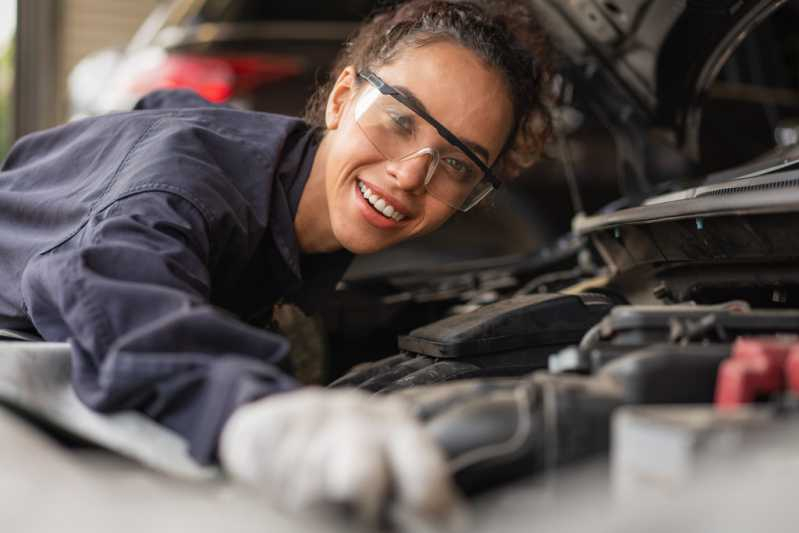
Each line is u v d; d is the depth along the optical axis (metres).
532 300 1.26
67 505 0.58
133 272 0.93
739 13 1.47
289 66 3.25
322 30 3.28
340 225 1.36
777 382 0.69
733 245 1.14
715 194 1.20
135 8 4.68
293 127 1.43
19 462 0.65
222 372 0.75
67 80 3.98
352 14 3.29
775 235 1.05
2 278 1.25
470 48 1.33
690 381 0.73
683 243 1.25
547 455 0.68
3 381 0.82
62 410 0.83
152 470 0.73
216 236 1.16
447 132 1.30
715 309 0.90
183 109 1.42
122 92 3.43
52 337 1.01
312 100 1.52
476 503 0.68
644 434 0.58
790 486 0.48
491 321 1.21
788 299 1.21
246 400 0.72
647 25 1.57
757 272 1.21
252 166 1.32
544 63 1.52
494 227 3.00
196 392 0.77
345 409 0.63
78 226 1.12
